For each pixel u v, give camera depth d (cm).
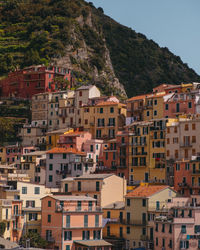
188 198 16588
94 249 15488
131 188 19450
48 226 16075
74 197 16538
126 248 16825
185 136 19888
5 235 15900
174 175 18775
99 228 16275
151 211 16550
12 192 16888
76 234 15912
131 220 16900
